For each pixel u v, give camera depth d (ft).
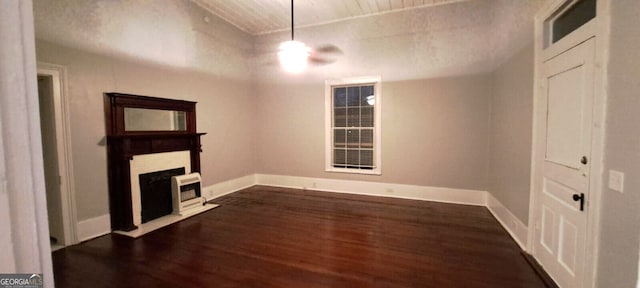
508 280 7.88
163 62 13.65
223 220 12.98
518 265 8.67
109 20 11.40
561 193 7.35
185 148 14.62
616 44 5.25
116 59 11.69
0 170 1.28
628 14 4.91
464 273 8.26
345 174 18.06
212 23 16.49
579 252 6.51
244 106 19.39
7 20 1.30
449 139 15.43
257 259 9.23
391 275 8.21
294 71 18.90
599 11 5.72
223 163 17.66
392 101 16.48
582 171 6.39
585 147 6.30
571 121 6.88
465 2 14.55
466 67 14.79
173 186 13.65
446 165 15.62
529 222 9.20
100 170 11.24
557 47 7.50
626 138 4.96
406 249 9.87
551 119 7.89
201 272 8.44
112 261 9.12
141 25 12.63
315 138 18.70
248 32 19.53
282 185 19.83
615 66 5.27
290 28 18.71
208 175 16.55
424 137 15.94
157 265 8.86
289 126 19.38
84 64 10.64
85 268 8.69
